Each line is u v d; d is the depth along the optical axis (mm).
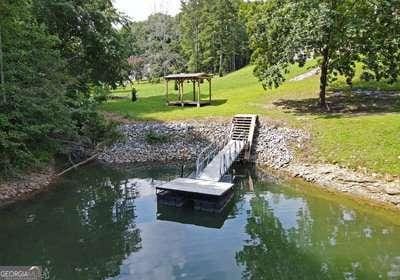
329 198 17203
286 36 25688
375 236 13094
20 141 17828
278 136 23703
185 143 26078
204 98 37656
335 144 20547
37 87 18750
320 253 11945
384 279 10297
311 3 23703
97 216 15500
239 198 17734
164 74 73125
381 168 17406
